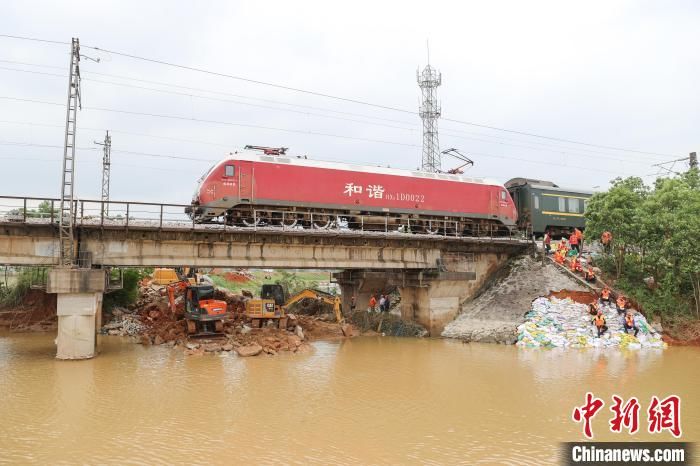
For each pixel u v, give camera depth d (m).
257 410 14.51
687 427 13.20
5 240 21.78
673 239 27.50
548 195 38.28
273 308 29.00
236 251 26.56
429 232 33.12
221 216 27.95
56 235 22.38
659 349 24.58
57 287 20.97
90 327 21.72
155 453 11.14
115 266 24.23
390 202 32.19
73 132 21.86
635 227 29.31
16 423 13.13
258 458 10.91
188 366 20.59
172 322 28.80
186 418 13.67
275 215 29.53
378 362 22.02
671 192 29.14
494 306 30.94
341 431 12.76
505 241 33.94
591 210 31.53
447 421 13.62
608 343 25.19
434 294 31.59
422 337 30.77
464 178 35.28
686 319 27.34
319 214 29.80
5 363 20.64
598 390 16.80
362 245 29.94
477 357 23.09
